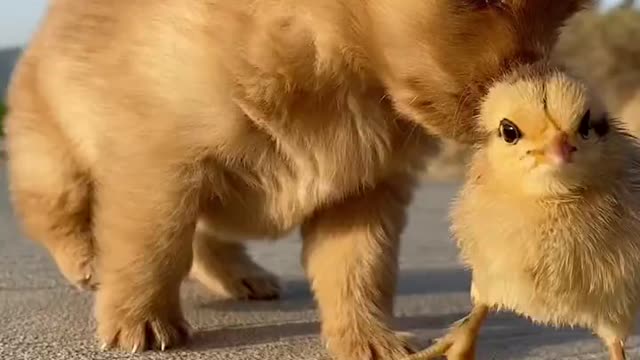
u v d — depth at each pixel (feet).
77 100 2.32
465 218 1.92
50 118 2.43
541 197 1.86
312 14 2.05
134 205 2.14
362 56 2.05
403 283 2.68
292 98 2.09
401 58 1.99
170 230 2.15
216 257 2.52
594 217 1.86
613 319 1.89
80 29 2.34
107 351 2.16
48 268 2.81
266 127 2.11
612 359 1.90
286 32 2.06
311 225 2.24
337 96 2.10
